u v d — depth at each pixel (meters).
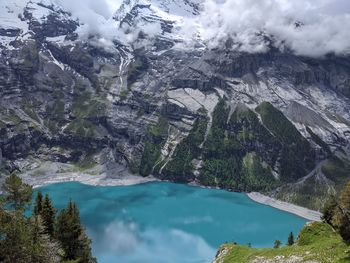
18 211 66.50
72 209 111.38
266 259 81.44
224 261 92.19
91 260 111.31
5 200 71.00
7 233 59.16
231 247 97.19
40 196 107.06
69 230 102.44
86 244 108.50
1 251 58.34
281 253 81.31
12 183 78.00
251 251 91.38
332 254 71.19
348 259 66.56
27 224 68.50
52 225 104.69
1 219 60.09
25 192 78.88
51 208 105.75
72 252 102.12
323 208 100.00
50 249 67.75
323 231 91.75
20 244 59.59
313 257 73.31
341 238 80.00
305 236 92.38
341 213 80.00
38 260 62.56
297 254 77.62
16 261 59.06
